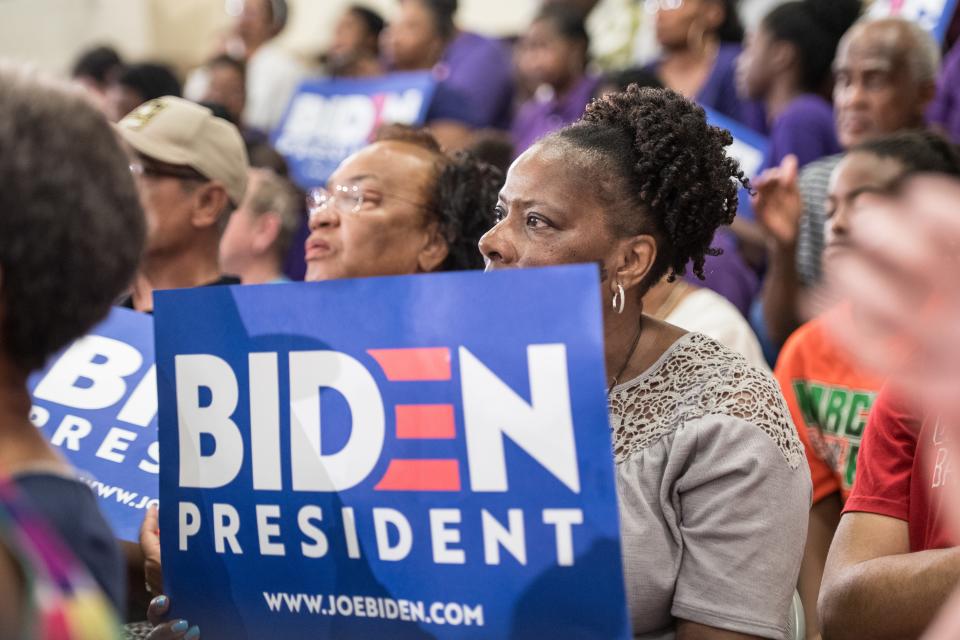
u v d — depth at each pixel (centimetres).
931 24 551
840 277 100
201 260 346
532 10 986
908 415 236
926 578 217
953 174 340
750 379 235
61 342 144
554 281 177
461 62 786
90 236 139
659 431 233
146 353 262
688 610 225
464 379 182
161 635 200
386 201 321
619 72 578
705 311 377
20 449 141
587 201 235
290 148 661
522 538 179
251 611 197
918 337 97
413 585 186
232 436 197
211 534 199
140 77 684
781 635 223
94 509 144
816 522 337
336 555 191
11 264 135
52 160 136
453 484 183
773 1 773
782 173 415
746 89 619
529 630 180
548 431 178
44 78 143
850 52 497
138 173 330
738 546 224
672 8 679
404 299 185
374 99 652
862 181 339
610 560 175
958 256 97
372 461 188
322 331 191
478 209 324
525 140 720
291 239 468
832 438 339
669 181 236
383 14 1050
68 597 121
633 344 244
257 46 920
